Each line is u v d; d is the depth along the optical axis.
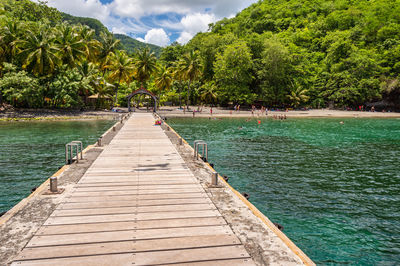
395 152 20.73
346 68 76.62
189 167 10.83
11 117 41.75
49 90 48.03
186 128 35.59
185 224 5.66
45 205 6.64
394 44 77.00
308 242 7.64
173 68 68.50
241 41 74.38
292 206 10.12
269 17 121.75
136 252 4.51
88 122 40.44
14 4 64.88
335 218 9.15
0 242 4.78
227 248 4.68
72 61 50.97
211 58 81.75
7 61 47.59
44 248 4.59
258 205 10.20
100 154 13.27
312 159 18.11
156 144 16.34
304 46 96.56
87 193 7.61
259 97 76.56
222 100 76.62
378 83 71.81
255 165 16.30
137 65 64.06
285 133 31.39
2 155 18.12
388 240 7.76
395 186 12.57
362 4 109.81
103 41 67.38
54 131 29.98
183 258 4.33
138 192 7.76
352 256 6.98
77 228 5.40
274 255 4.45
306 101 80.00
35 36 46.59
